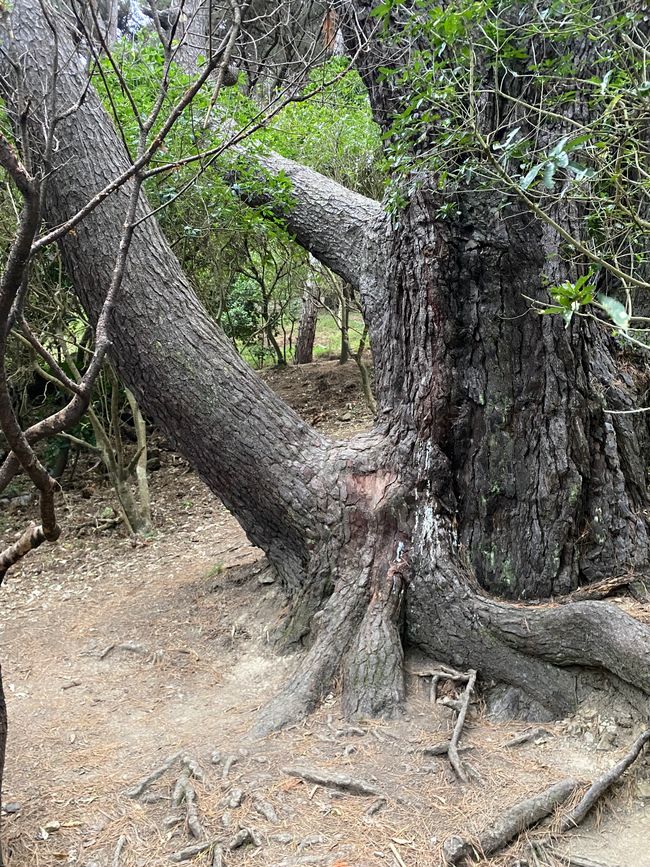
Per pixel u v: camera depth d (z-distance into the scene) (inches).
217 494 172.7
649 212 134.0
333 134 290.8
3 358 58.5
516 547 149.8
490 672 138.9
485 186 134.5
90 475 359.6
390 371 163.3
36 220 55.4
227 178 206.7
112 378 275.1
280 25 117.7
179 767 121.0
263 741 127.6
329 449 165.3
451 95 107.3
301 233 195.3
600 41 115.5
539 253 143.1
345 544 155.3
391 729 128.0
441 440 154.2
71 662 175.9
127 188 155.7
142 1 134.1
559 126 133.0
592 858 99.3
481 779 113.3
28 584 242.7
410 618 147.9
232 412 160.9
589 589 145.2
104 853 101.3
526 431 148.5
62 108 145.3
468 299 151.5
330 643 145.7
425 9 128.5
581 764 117.8
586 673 131.6
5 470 72.4
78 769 125.3
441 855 97.0
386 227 171.0
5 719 94.3
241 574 201.6
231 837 102.3
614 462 147.2
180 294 163.6
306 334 538.3
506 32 114.6
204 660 167.8
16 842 104.1
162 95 77.2
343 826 104.0
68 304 277.6
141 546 269.7
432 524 151.3
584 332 147.2
